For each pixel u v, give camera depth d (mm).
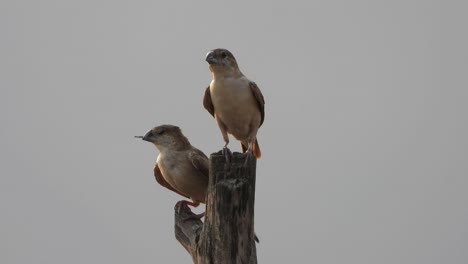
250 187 9828
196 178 13320
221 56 12945
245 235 9711
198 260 10094
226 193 9648
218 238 9672
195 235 11328
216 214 9727
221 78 13008
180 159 13352
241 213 9688
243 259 9680
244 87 13000
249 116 13242
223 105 13055
